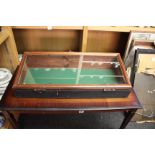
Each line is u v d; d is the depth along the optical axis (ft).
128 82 3.66
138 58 4.80
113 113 5.74
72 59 4.37
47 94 3.59
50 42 5.50
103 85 3.54
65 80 3.93
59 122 5.42
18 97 3.66
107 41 5.56
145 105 5.35
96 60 4.37
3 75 4.57
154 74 4.95
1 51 4.73
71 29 4.76
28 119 5.44
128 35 5.12
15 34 5.22
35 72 4.24
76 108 3.52
